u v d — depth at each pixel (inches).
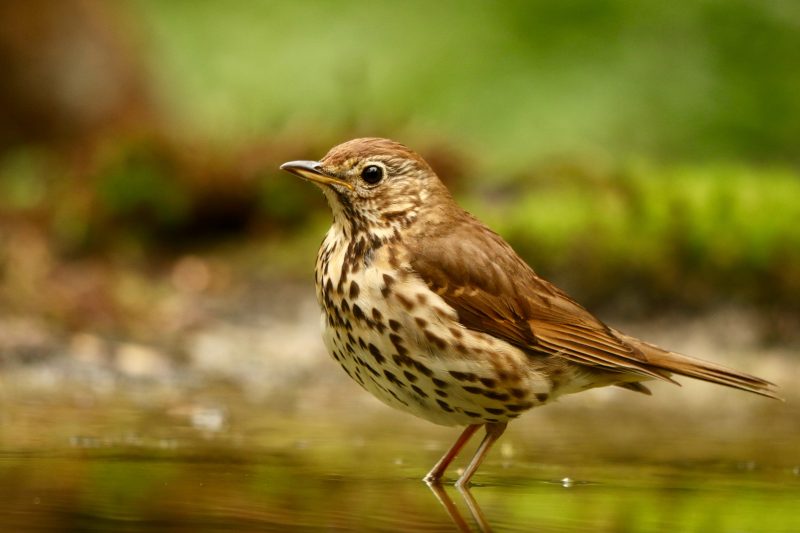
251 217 666.8
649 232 555.8
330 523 228.2
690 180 604.4
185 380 446.0
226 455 305.9
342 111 734.5
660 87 770.2
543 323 303.6
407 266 291.7
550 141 745.6
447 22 810.2
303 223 667.4
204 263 628.7
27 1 762.2
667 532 233.6
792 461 321.7
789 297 537.6
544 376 299.4
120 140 670.5
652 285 544.7
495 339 295.1
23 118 764.6
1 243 596.4
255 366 476.1
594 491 278.4
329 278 292.5
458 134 751.7
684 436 366.3
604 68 773.3
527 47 788.0
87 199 648.4
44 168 740.7
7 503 238.2
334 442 338.0
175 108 796.0
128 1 824.3
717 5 792.9
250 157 671.1
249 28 831.1
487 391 292.2
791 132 761.0
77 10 774.5
